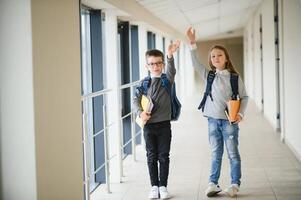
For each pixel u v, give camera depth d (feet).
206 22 34.63
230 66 11.46
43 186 8.07
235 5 26.81
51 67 8.38
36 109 7.77
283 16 18.38
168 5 20.06
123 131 18.47
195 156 16.69
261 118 27.09
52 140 8.45
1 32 7.70
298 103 15.17
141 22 19.02
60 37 8.80
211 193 11.45
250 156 16.24
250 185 12.40
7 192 7.97
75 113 9.64
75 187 9.64
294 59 15.81
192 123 26.13
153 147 11.39
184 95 42.55
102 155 14.05
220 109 11.21
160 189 11.46
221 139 11.51
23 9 7.59
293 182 12.57
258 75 32.89
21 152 7.83
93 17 14.14
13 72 7.73
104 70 14.29
